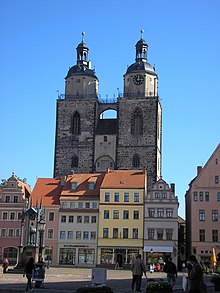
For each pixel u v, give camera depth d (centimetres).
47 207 12862
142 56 16300
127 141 15125
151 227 12362
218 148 12738
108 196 12719
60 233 12719
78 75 16200
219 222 12388
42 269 5028
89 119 15488
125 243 12400
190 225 12825
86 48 16612
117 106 15488
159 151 15462
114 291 4478
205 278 7956
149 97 15212
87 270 10106
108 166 15188
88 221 12669
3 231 12638
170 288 3519
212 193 12538
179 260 13662
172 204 12394
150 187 14688
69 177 13625
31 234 7862
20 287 4884
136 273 4509
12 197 12756
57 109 15675
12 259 12506
